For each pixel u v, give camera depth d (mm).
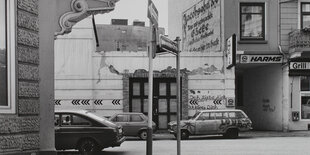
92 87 25875
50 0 8031
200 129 23109
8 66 6934
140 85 26656
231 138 23469
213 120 23312
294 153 16156
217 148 18016
